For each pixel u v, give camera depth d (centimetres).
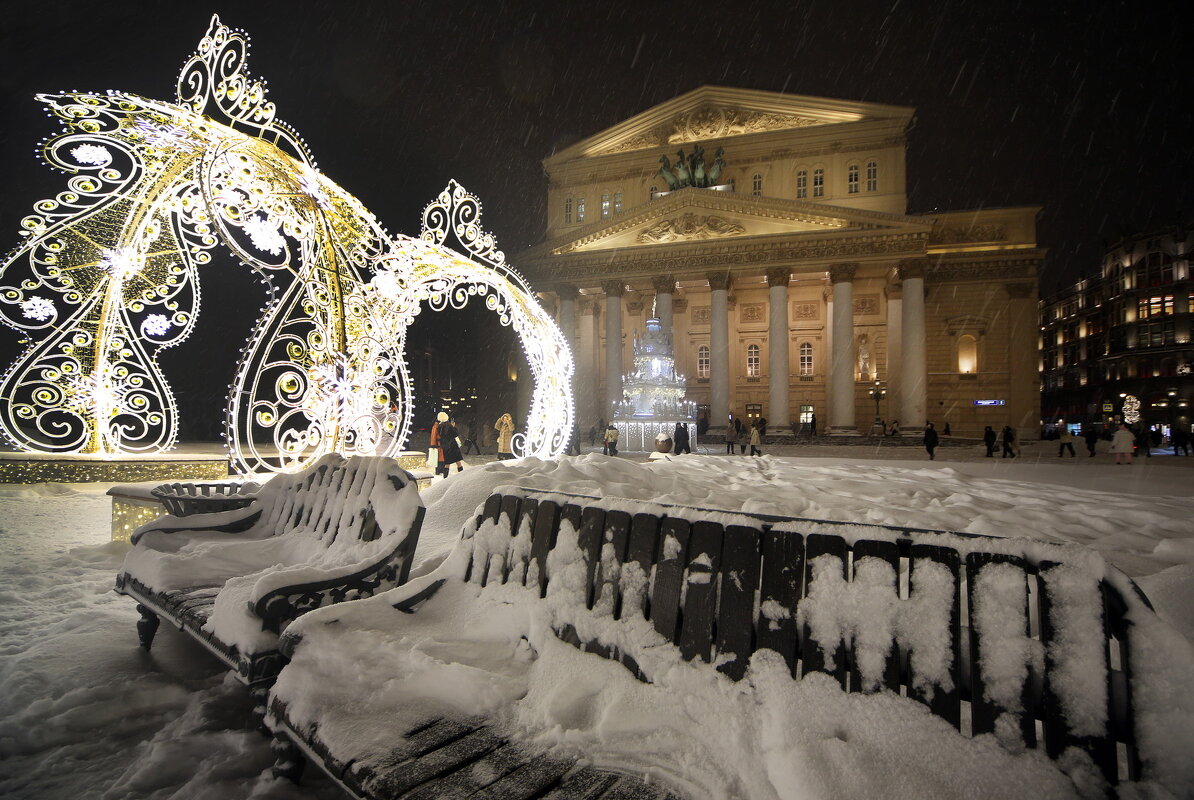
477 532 295
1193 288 6762
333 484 413
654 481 766
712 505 644
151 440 2895
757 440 2538
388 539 318
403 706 210
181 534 437
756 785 161
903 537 187
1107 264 7756
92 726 279
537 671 223
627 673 209
